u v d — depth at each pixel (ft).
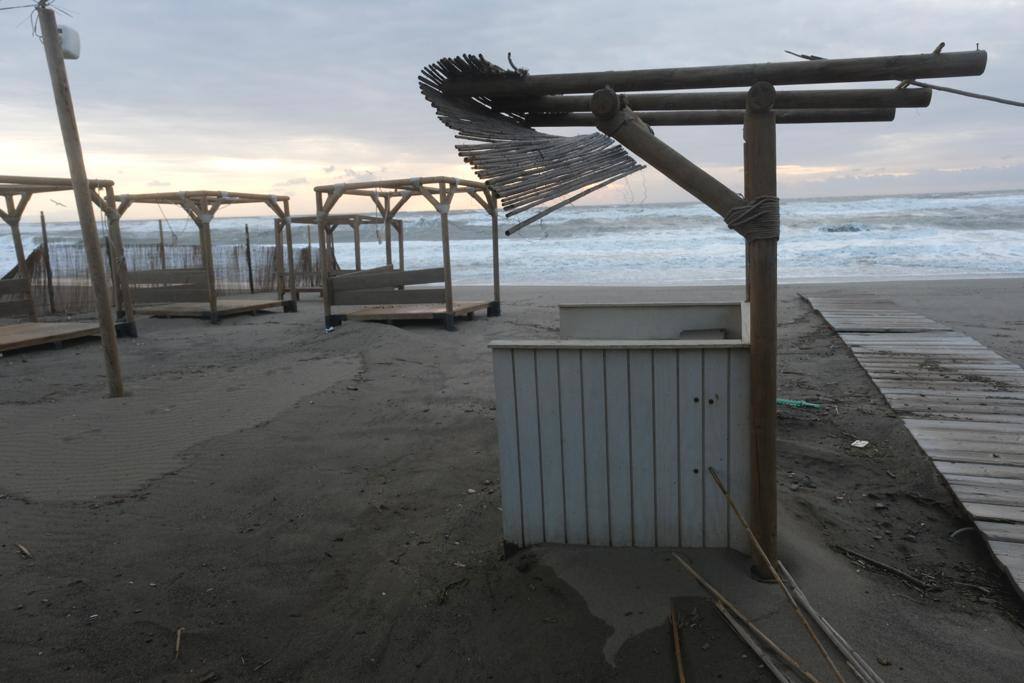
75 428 18.62
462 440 17.16
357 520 12.88
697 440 9.37
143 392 22.75
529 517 10.18
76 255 48.34
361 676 8.59
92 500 13.79
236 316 42.29
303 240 131.44
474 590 9.99
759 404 8.83
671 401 9.35
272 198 43.04
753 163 8.31
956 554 10.60
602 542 9.95
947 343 25.44
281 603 10.20
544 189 8.36
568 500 9.96
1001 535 10.27
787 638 8.07
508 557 10.40
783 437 16.02
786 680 7.35
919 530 11.43
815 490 12.94
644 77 9.77
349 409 20.06
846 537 11.10
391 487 14.39
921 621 8.61
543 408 9.78
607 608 8.86
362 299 35.58
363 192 40.45
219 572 11.04
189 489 14.37
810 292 41.83
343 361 26.84
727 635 8.21
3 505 13.47
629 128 8.71
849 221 106.83
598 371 9.50
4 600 9.96
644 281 53.72
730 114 12.62
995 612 8.92
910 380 20.25
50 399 22.21
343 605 10.13
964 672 7.61
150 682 8.42
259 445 16.98
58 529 12.44
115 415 19.85
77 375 26.16
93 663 8.68
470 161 8.11
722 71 9.44
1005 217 105.70
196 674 8.61
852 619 8.52
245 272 54.19
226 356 29.53
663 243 86.89
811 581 9.26
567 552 9.91
